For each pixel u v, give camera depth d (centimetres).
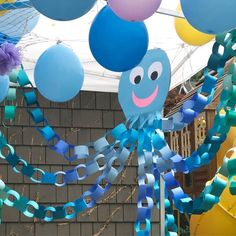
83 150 337
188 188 507
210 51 356
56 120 511
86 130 516
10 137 498
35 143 502
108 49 266
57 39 356
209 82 280
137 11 232
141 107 323
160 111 306
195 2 224
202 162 280
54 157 503
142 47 269
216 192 259
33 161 499
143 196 305
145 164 306
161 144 294
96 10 336
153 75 317
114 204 512
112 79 402
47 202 496
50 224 498
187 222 527
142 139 315
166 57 309
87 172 335
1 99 322
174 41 363
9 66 300
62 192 501
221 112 288
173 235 311
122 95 344
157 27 351
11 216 490
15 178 493
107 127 521
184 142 498
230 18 225
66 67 310
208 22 228
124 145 330
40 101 508
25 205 330
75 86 316
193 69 382
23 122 501
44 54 314
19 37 332
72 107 516
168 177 290
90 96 521
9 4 284
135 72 332
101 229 507
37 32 353
